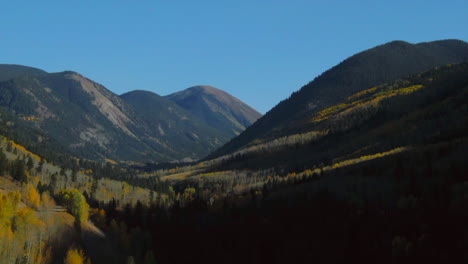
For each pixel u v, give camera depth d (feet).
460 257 328.08
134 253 474.08
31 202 515.50
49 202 548.31
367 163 636.07
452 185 433.89
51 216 483.92
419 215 400.67
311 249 408.26
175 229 527.40
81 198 561.02
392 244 370.12
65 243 440.04
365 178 545.85
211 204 653.30
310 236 430.61
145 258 451.94
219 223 527.81
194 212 605.73
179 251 477.77
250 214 524.93
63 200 551.59
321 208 484.33
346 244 396.78
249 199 603.67
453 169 470.39
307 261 396.37
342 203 482.28
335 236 417.28
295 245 421.59
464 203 384.68
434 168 497.46
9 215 406.62
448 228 364.79
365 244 387.14
